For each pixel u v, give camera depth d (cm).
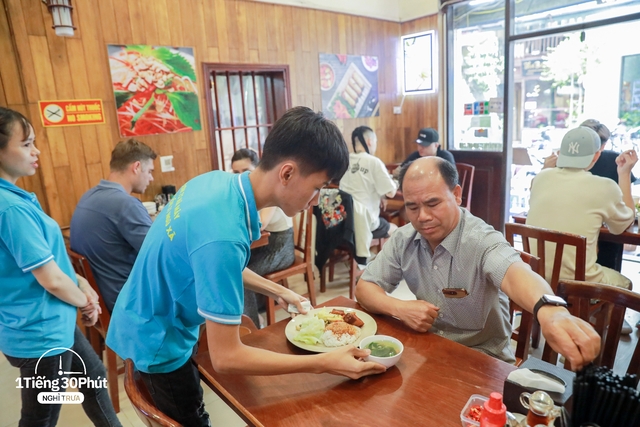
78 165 312
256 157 275
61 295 148
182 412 118
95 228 204
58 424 205
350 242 319
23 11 279
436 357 114
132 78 328
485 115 436
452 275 137
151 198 352
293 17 415
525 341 149
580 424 69
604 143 291
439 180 129
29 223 139
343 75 464
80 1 300
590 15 350
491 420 77
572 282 126
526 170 492
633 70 415
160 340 107
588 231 221
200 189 97
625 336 249
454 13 442
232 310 89
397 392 101
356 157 360
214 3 362
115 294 210
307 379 108
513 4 386
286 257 281
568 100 468
